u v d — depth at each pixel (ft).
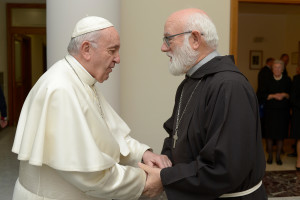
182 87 6.43
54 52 11.05
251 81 28.68
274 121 17.31
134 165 6.52
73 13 10.78
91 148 4.77
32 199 5.21
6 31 29.58
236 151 4.63
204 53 5.41
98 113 5.41
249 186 5.12
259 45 28.53
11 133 26.45
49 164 4.85
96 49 5.31
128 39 13.91
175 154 5.65
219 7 14.30
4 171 15.89
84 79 5.43
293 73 27.86
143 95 14.15
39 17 29.99
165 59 14.12
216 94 4.85
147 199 11.18
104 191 5.03
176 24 5.40
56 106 4.90
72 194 5.20
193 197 5.01
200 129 5.12
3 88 28.86
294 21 27.43
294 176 15.38
